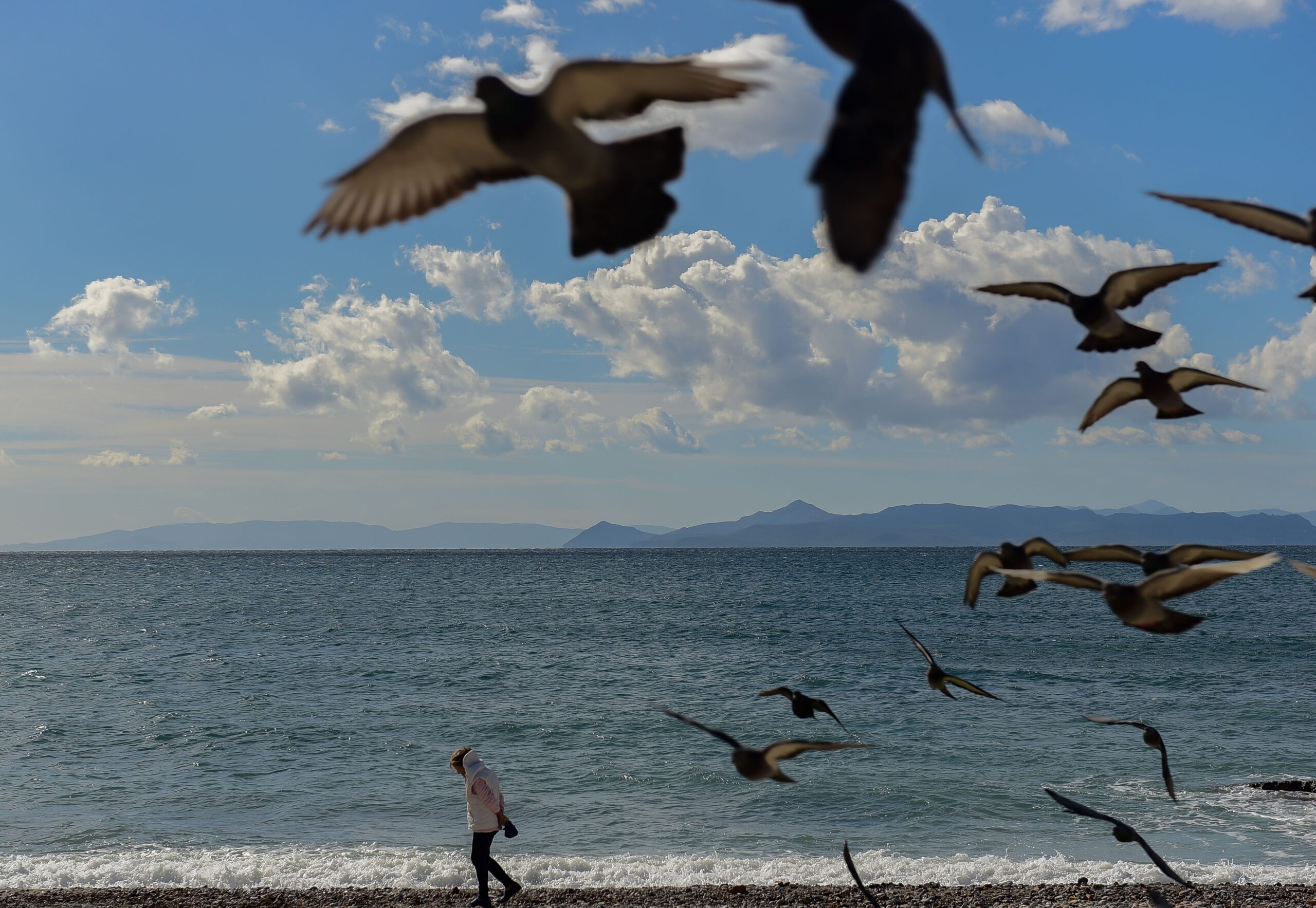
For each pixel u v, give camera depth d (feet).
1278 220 10.82
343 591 426.92
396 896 60.03
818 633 215.31
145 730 111.24
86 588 468.75
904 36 5.45
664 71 7.80
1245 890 58.29
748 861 67.05
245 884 63.46
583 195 8.48
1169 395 16.33
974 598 17.28
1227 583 399.65
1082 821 74.74
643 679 148.36
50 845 71.41
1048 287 16.53
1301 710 116.57
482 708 123.34
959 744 99.04
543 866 65.92
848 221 4.81
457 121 8.61
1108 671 149.59
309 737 107.34
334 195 8.90
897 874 64.18
